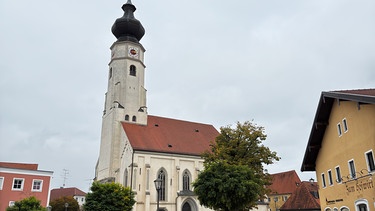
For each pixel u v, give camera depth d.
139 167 56.09
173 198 57.97
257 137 40.50
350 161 25.11
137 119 66.06
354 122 24.38
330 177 29.53
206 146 68.06
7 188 46.09
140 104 68.38
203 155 43.00
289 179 90.44
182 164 61.44
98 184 44.78
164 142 63.00
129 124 64.06
